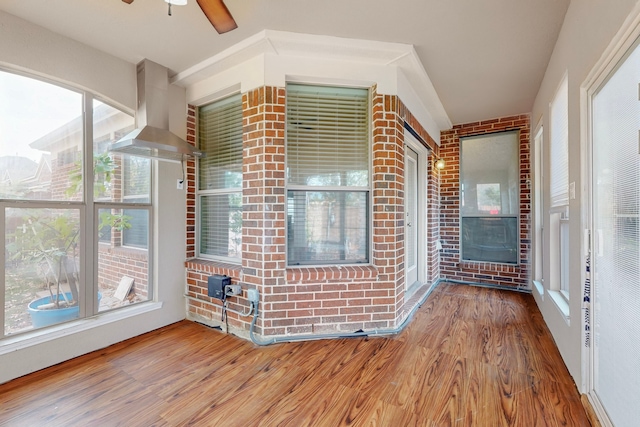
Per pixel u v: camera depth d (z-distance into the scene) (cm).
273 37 239
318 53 261
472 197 468
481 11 211
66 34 236
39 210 228
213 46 257
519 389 193
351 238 293
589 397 174
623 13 129
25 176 222
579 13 185
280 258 263
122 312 270
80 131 252
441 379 204
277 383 201
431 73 306
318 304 267
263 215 261
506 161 443
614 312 149
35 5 202
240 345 258
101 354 243
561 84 235
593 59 163
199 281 310
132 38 244
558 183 261
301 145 284
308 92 285
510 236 440
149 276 297
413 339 267
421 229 442
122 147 237
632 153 130
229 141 312
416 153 431
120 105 276
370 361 229
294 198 284
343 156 291
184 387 198
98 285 260
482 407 176
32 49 221
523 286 422
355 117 292
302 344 257
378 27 231
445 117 431
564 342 226
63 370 219
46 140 232
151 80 281
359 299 273
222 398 186
